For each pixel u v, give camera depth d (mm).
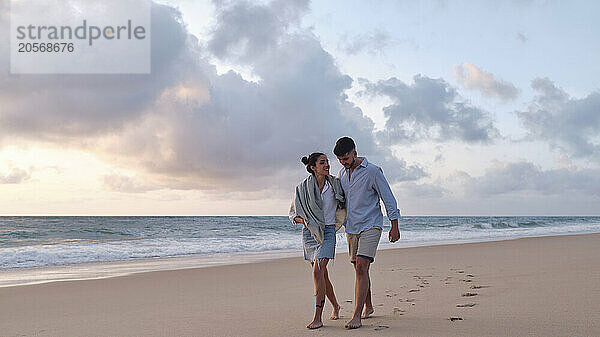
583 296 4484
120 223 32656
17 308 5160
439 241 18391
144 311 4781
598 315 3658
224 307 4832
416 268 8055
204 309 4750
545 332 3197
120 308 5027
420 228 32969
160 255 12805
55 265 10391
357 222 3756
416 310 4180
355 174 3771
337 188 3811
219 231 26453
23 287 6793
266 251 14281
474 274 6875
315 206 3762
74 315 4695
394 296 5035
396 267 8289
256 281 7117
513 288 5203
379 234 3754
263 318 4160
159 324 4062
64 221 33781
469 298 4699
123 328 3971
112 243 17250
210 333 3641
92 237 21859
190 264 10320
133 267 9781
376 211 3775
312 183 3818
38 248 13812
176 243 17172
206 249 14508
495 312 3910
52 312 4895
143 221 35469
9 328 4137
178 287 6629
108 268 9633
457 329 3367
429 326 3500
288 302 5066
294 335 3457
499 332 3238
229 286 6602
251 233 25359
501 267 7723
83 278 7914
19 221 32656
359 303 3656
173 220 37250
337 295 5426
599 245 12992
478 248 12984
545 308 3984
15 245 17609
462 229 31531
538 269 7043
